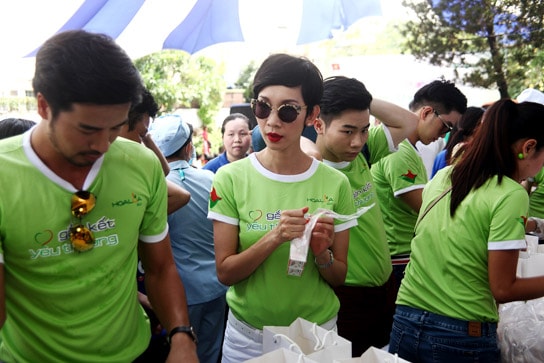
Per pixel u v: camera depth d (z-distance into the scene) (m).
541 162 1.82
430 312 1.85
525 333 2.08
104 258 1.33
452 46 6.47
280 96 1.63
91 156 1.21
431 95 2.94
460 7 6.23
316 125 2.20
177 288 1.54
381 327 2.31
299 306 1.73
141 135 2.39
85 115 1.11
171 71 12.53
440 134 2.85
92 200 1.28
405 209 2.69
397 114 2.51
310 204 1.73
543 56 6.59
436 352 1.82
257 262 1.64
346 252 1.81
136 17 4.66
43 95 1.13
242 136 4.18
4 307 1.23
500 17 6.19
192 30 5.42
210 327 2.72
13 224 1.22
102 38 1.15
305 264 1.73
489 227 1.72
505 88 6.57
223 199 1.76
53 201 1.25
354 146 2.10
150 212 1.47
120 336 1.38
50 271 1.27
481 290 1.78
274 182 1.75
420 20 6.59
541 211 3.53
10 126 1.90
